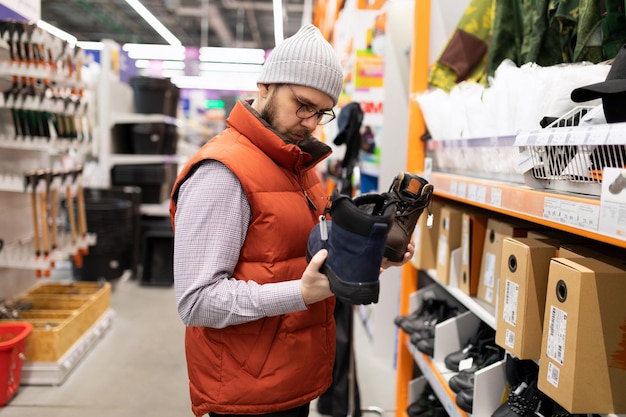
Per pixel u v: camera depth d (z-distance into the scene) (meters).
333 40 5.93
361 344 3.98
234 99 14.77
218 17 14.70
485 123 1.75
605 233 0.93
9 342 2.80
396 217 1.36
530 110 1.41
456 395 1.76
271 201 1.23
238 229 1.21
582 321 1.09
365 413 2.94
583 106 1.22
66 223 4.91
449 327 2.07
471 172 1.91
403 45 3.51
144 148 6.21
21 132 3.45
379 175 3.55
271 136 1.23
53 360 3.11
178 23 15.34
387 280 3.69
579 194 1.14
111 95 6.05
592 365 1.10
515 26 1.90
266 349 1.29
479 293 1.91
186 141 10.31
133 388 3.12
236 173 1.19
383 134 3.54
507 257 1.40
